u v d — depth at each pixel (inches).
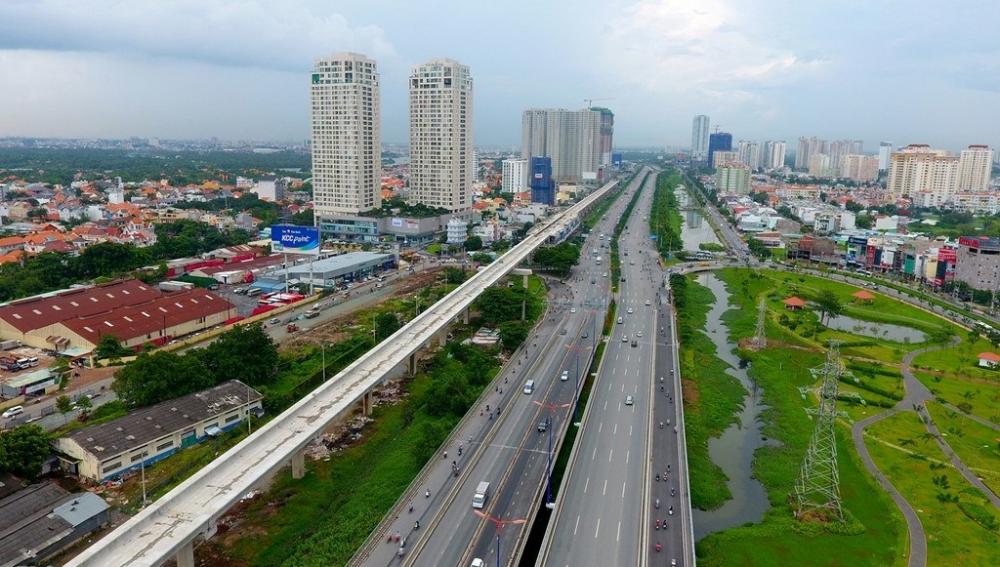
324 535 4655.5
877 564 4566.9
